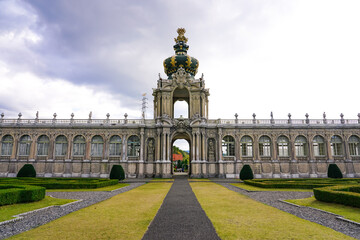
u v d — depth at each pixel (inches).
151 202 798.5
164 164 1956.2
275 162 1993.1
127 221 552.1
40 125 2023.9
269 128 2046.0
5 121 2057.1
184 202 796.0
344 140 2006.6
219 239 428.5
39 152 2021.4
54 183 1213.7
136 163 1989.4
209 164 2027.6
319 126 2023.9
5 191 714.2
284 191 1090.1
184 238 433.7
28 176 1806.1
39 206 725.3
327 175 1882.4
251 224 525.7
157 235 450.3
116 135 2052.2
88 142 2020.2
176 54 2365.9
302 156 2000.5
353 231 480.1
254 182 1302.9
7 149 2023.9
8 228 501.0
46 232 471.8
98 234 458.9
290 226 510.9
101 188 1225.4
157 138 2026.3
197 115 2052.2
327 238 436.1
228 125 2048.5
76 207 720.3
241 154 2026.3
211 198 882.1
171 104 2114.9
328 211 650.2
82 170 1978.3
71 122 2044.8
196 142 2005.4
